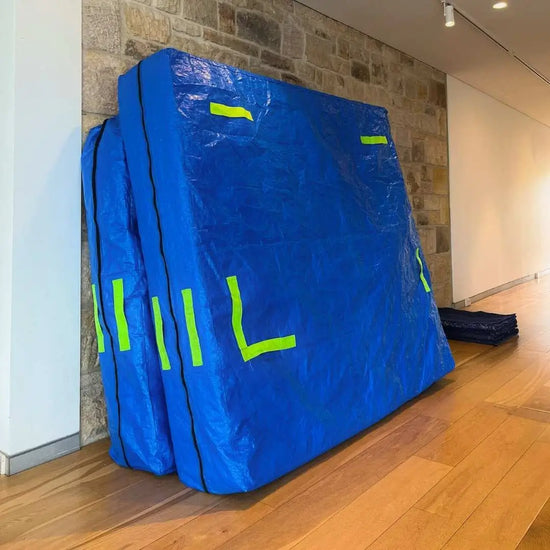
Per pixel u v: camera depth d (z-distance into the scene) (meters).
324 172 2.29
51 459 1.93
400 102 4.18
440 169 4.80
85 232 2.04
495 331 3.51
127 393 1.82
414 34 3.77
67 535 1.44
